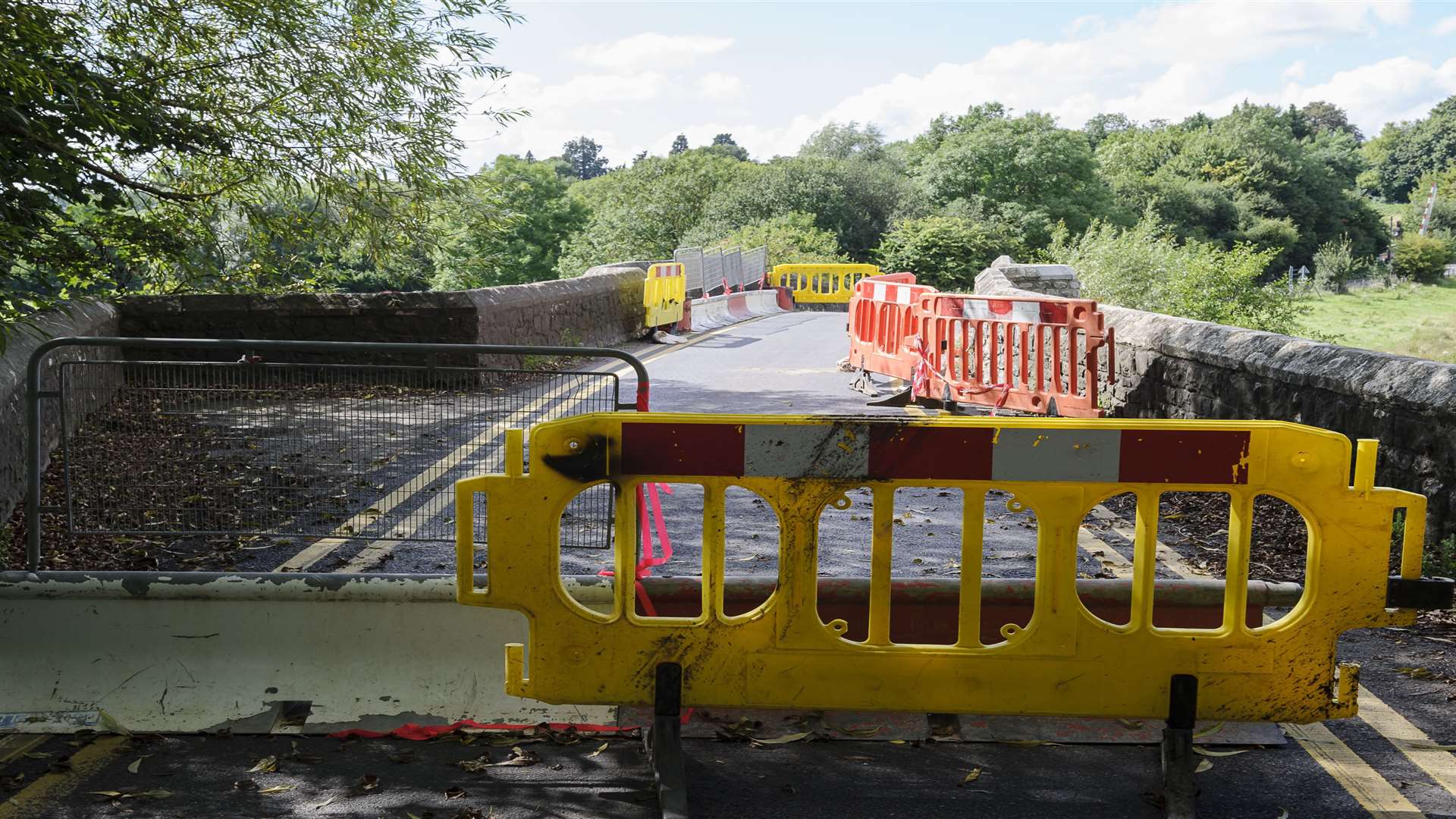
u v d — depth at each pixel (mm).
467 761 4004
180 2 9812
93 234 10516
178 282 12414
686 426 3691
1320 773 3979
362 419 6090
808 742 4176
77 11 9445
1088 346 9727
